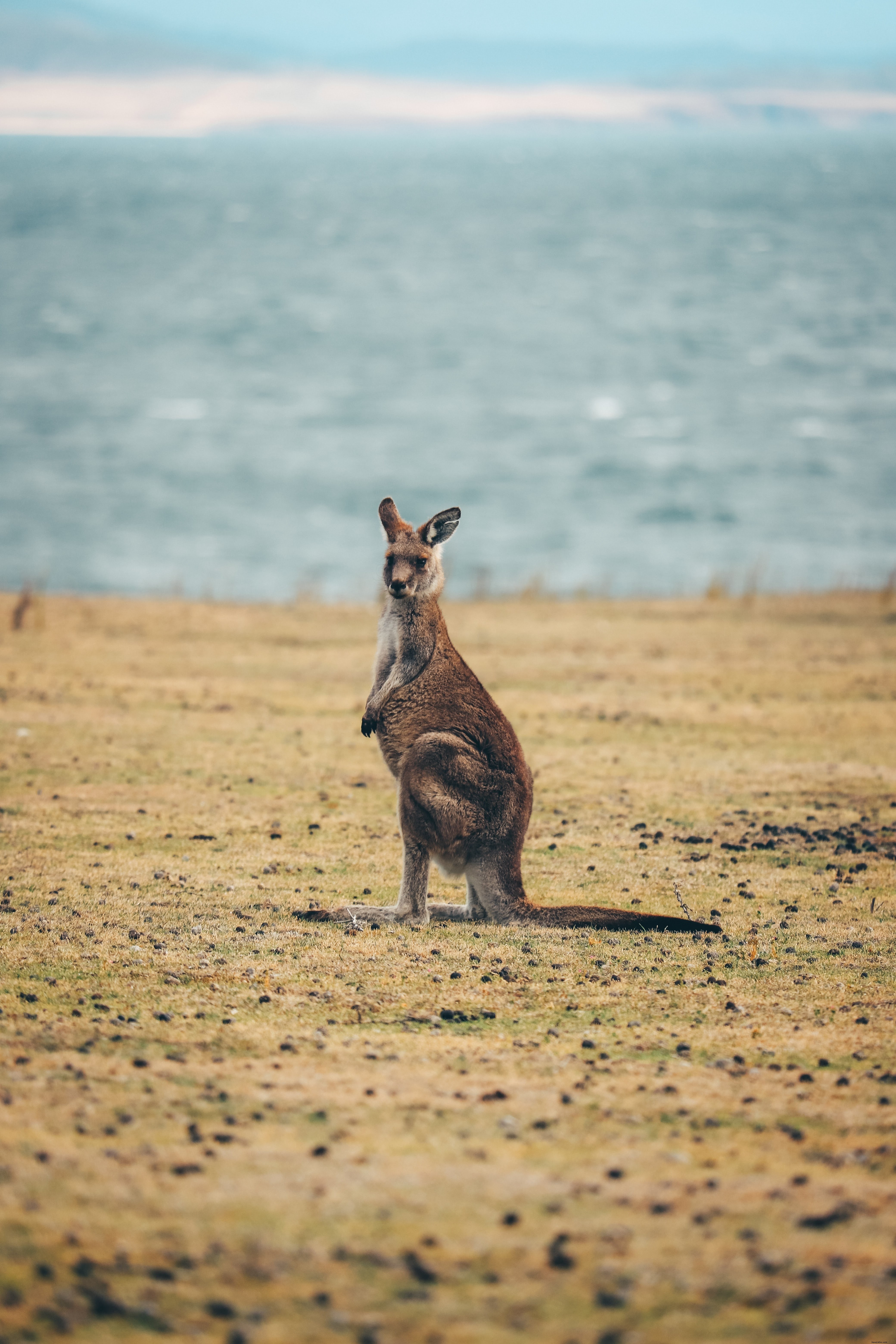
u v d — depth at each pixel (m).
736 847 42.09
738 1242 17.91
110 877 36.75
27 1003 26.72
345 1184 19.30
